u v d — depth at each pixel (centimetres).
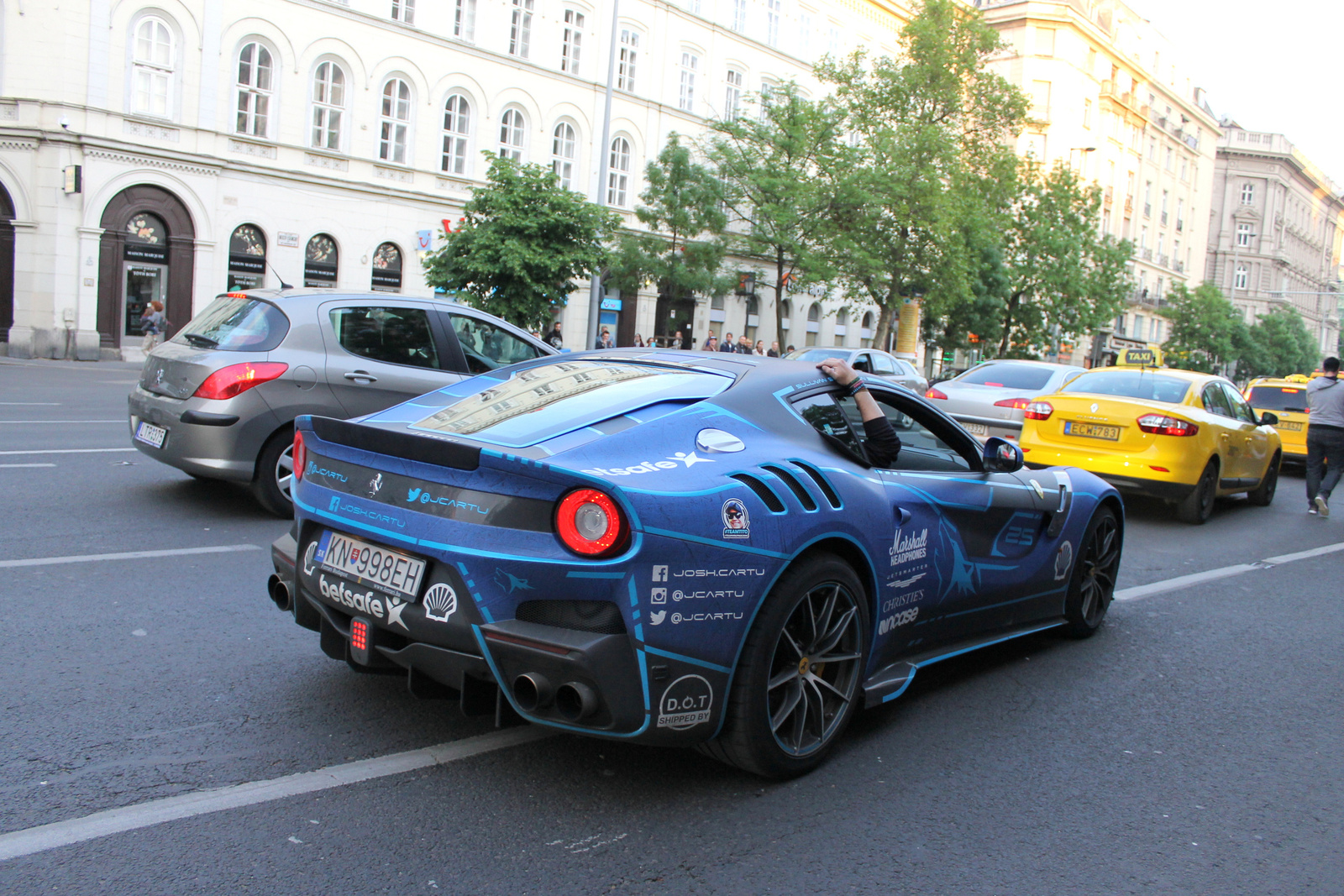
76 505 693
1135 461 942
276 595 364
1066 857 298
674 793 321
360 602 318
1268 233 9644
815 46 4388
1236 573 759
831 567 339
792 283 3381
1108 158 6719
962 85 3584
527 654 281
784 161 3300
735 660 309
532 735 361
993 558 450
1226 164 9612
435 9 3048
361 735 350
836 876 277
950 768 359
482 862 271
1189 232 8244
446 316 761
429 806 302
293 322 692
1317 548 905
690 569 294
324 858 268
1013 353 4462
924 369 4859
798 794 328
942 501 409
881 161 3198
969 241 3584
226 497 753
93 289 2509
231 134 2672
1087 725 414
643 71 3672
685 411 340
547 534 287
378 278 3044
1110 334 6650
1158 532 929
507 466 287
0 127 2405
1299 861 306
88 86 2438
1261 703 457
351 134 2914
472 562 288
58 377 1955
